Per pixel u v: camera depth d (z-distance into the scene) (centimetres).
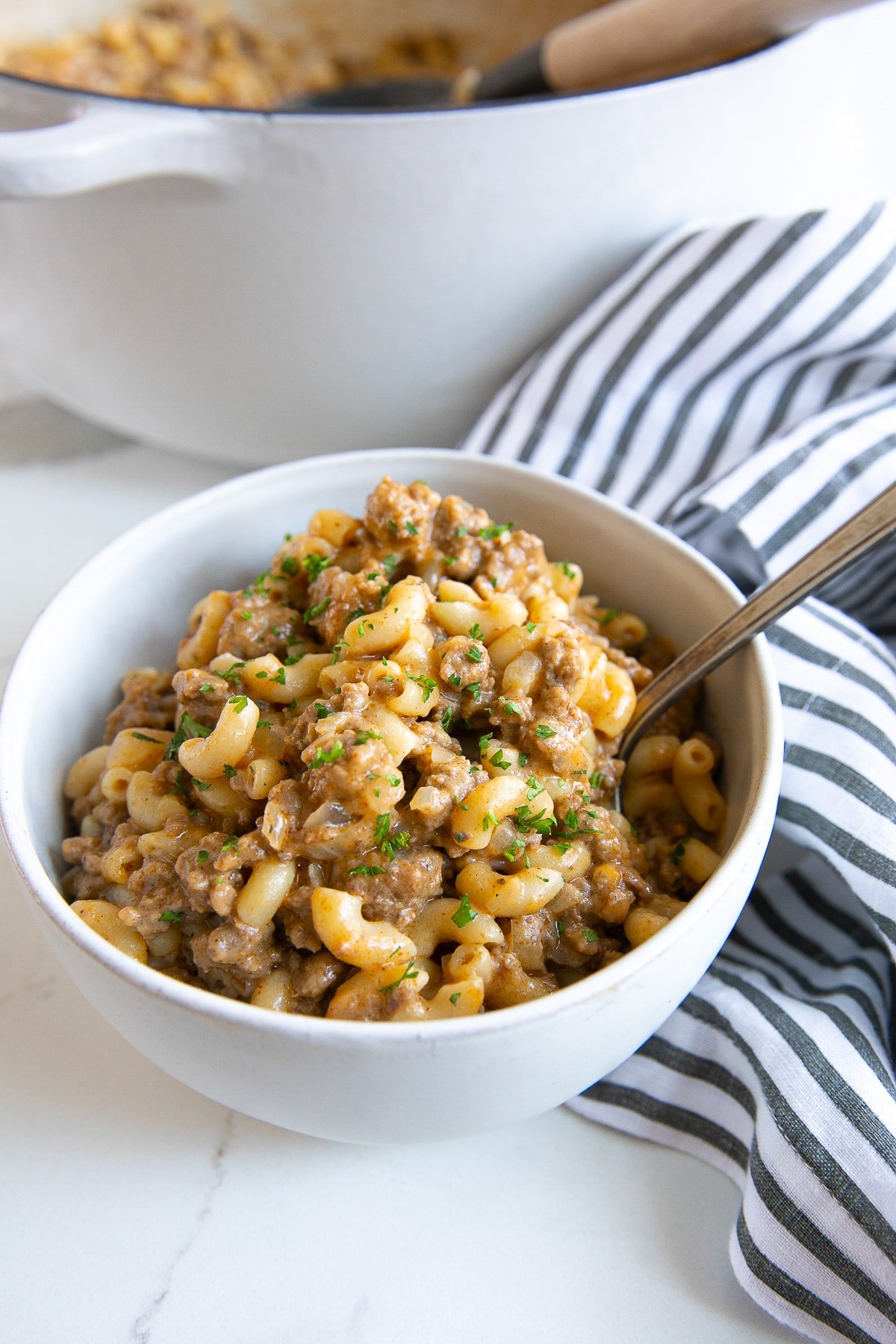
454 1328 36
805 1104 37
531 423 50
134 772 39
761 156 49
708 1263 37
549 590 41
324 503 45
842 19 47
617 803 40
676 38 48
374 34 68
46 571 53
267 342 50
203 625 41
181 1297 36
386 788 35
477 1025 32
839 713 42
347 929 35
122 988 33
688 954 34
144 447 59
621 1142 39
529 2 66
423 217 46
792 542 45
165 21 65
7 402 61
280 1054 33
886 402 48
